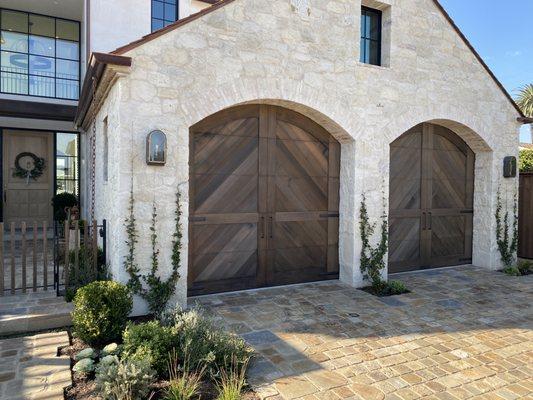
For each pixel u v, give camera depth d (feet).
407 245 26.16
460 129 27.20
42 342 14.01
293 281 22.48
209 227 20.02
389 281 22.48
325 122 22.22
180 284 17.69
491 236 27.96
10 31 35.96
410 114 24.22
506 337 15.85
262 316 17.47
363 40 24.32
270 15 19.57
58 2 34.91
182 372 11.64
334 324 16.75
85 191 36.55
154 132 16.56
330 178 23.29
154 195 17.02
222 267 20.44
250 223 21.04
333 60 21.49
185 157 17.65
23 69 36.52
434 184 27.20
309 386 11.70
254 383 11.79
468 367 13.20
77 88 38.73
